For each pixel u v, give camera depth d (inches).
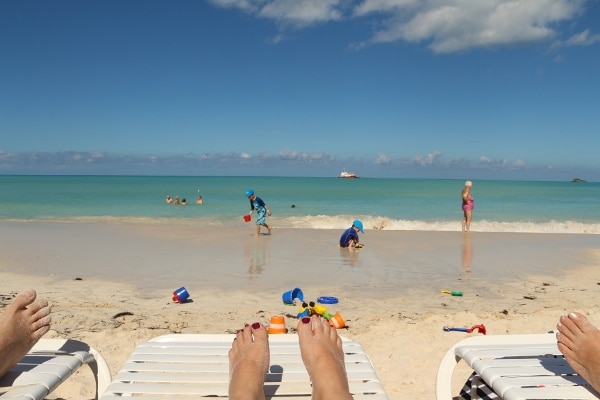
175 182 3740.2
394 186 3132.4
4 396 95.7
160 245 484.4
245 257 418.3
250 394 96.2
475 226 689.0
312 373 107.5
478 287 314.8
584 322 113.1
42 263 381.7
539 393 99.0
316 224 695.1
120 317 234.7
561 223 741.3
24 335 110.6
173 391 100.2
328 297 273.4
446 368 122.3
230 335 130.8
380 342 200.1
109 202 1221.1
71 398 148.3
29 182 3437.5
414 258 421.4
